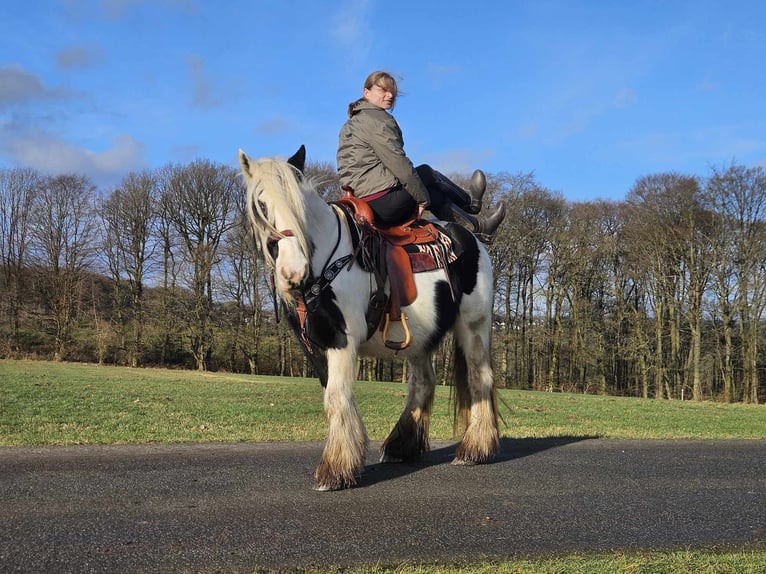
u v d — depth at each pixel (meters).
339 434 4.52
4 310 44.62
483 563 3.21
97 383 19.05
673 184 35.25
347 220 4.64
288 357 44.62
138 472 5.00
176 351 44.41
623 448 6.95
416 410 5.66
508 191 38.22
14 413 9.80
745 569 3.16
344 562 3.19
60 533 3.48
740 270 32.12
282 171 4.19
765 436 9.29
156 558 3.17
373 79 5.34
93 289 45.31
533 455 6.23
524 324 41.44
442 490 4.60
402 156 5.06
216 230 43.59
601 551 3.46
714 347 33.72
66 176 45.50
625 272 37.97
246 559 3.20
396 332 4.98
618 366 40.09
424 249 5.18
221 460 5.61
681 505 4.46
